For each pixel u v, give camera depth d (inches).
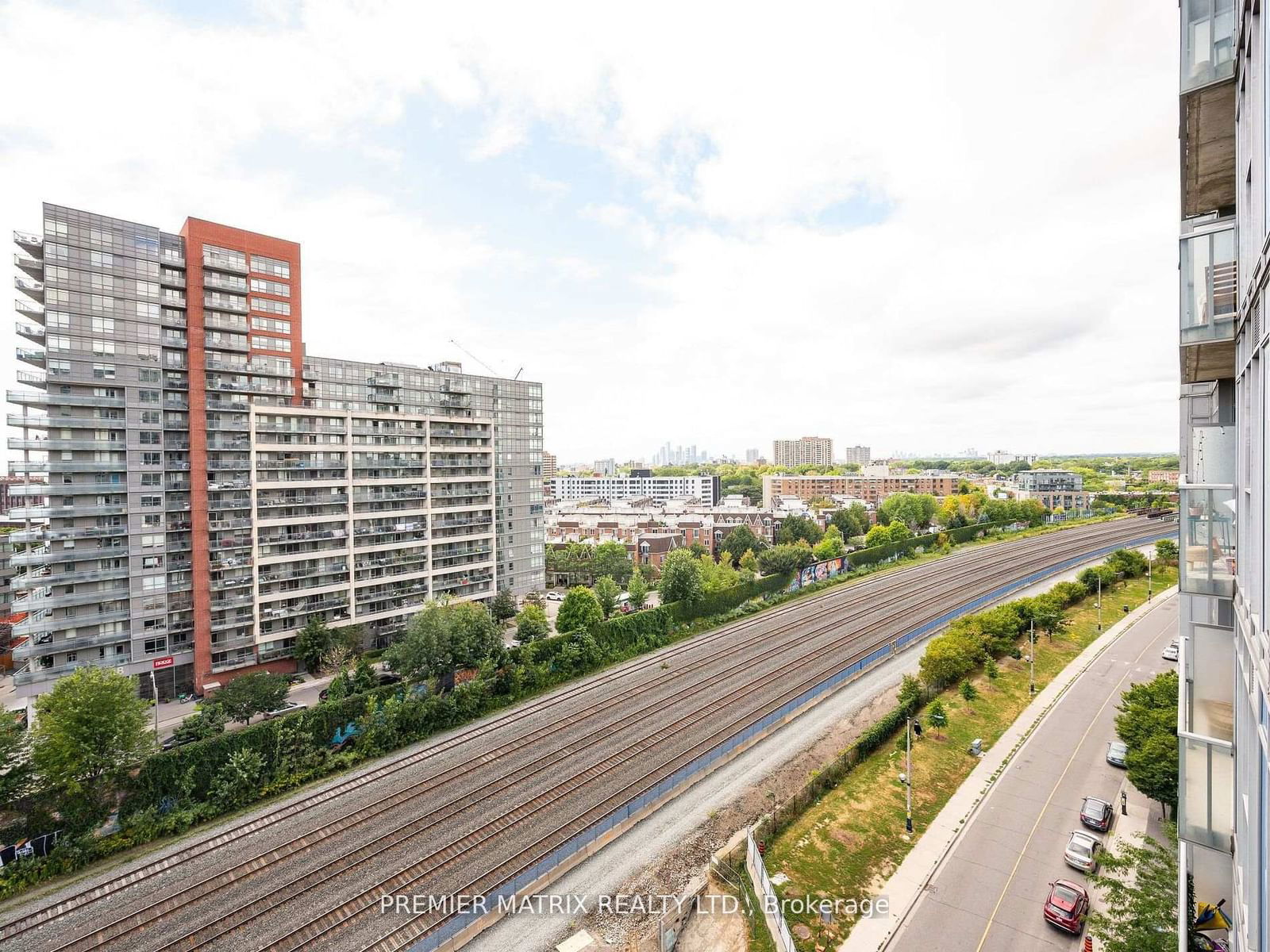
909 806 1421.0
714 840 1421.0
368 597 3107.8
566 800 1578.5
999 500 6968.5
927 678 2133.4
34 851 1446.9
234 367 2790.4
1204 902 719.1
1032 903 1207.6
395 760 1824.6
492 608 3582.7
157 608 2532.0
